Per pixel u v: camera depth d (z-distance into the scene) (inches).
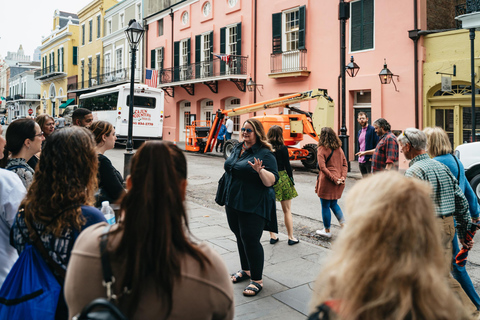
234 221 166.9
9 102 2886.3
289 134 557.9
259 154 157.2
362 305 41.8
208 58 961.5
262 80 807.7
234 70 857.5
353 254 43.9
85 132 81.9
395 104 589.9
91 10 1526.8
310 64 711.1
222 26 903.1
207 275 52.4
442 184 131.5
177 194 54.1
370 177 49.4
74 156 77.8
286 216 223.0
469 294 138.6
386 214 43.3
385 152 286.7
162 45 1105.4
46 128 199.0
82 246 54.4
